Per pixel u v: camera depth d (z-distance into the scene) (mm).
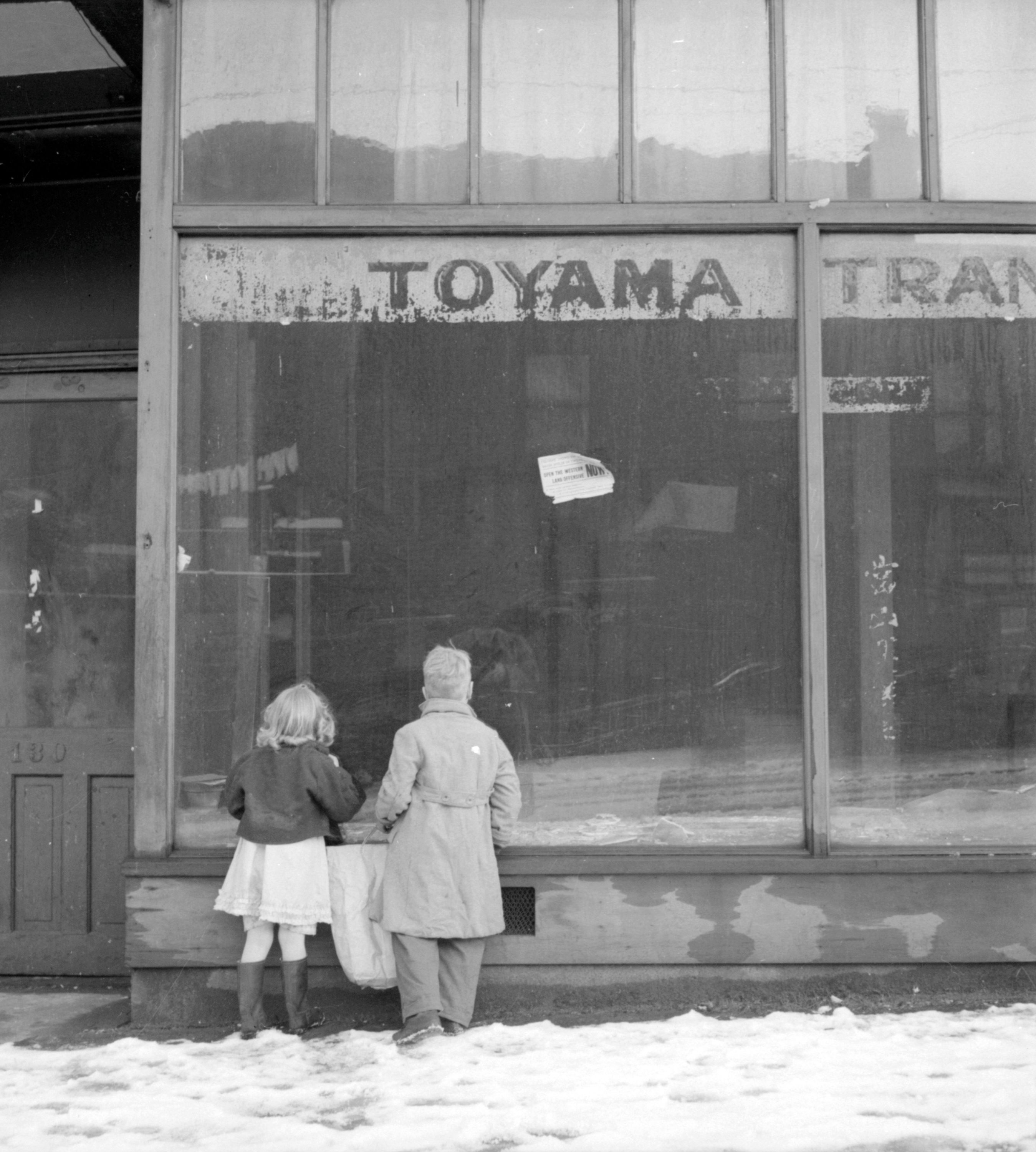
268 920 4727
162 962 5020
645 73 5359
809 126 5336
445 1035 4703
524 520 5270
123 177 6254
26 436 6250
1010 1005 4957
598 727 5211
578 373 5305
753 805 5168
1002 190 5320
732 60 5363
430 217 5281
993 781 5184
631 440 5289
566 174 5332
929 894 5043
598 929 5031
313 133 5344
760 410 5277
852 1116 3867
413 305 5324
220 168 5328
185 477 5262
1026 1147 3633
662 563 5258
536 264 5316
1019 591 5250
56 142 6160
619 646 5234
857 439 5281
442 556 5266
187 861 5043
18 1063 4570
